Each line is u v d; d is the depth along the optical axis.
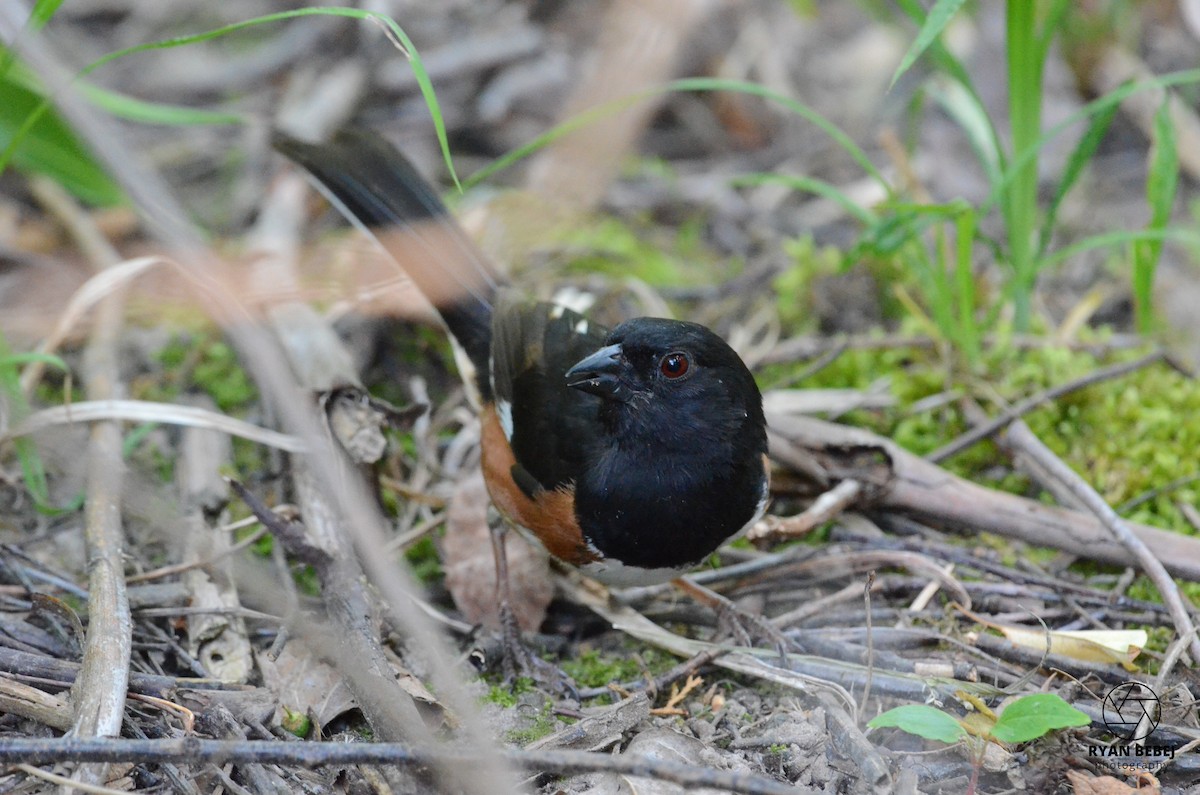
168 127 12.36
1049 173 12.38
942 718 5.91
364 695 6.29
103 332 9.55
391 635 7.43
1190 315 10.98
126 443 8.44
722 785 5.13
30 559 7.59
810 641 7.50
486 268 8.81
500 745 6.57
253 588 6.79
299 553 7.35
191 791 5.85
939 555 8.17
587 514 7.04
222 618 7.26
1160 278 11.41
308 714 6.70
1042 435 9.27
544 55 12.98
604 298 10.73
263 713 6.62
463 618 8.02
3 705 6.10
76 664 6.54
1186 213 11.88
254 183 11.58
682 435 6.91
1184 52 13.13
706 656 7.25
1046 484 8.66
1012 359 9.88
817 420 9.02
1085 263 11.46
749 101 13.05
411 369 10.04
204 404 9.47
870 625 6.73
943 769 6.35
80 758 5.35
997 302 9.77
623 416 6.96
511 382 7.57
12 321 9.65
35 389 9.43
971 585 7.82
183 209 11.16
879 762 6.15
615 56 12.16
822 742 6.59
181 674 7.04
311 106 12.09
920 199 10.55
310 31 13.02
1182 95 12.71
